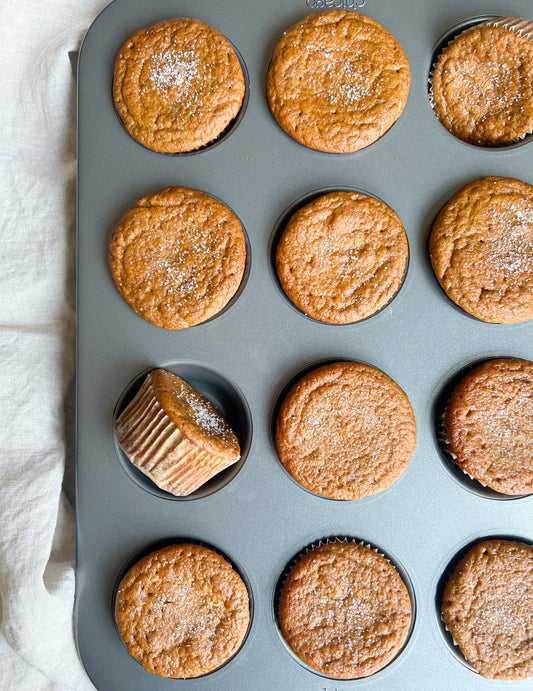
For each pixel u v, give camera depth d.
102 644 0.48
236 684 0.48
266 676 0.48
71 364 0.53
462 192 0.50
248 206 0.50
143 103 0.49
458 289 0.49
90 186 0.50
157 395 0.47
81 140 0.50
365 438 0.49
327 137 0.49
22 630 0.49
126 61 0.49
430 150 0.50
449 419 0.49
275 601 0.49
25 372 0.52
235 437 0.49
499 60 0.50
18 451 0.51
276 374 0.49
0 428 0.51
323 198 0.49
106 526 0.48
